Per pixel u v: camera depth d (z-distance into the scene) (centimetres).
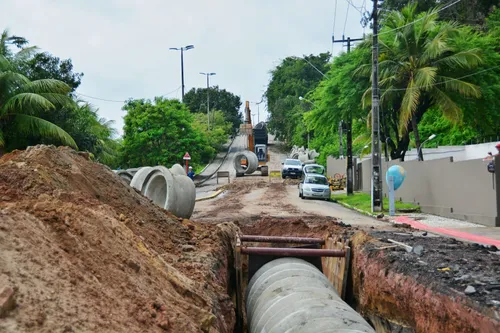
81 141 2662
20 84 2250
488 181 1847
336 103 3103
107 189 985
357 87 2889
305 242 1330
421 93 2670
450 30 2619
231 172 6053
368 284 1027
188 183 1608
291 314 730
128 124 4616
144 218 991
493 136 3691
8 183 697
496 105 2702
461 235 1572
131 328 414
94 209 691
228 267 1148
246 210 2422
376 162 2417
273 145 9638
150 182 1677
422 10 4259
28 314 335
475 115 2720
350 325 660
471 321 661
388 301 929
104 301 423
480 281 772
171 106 4834
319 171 4412
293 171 4875
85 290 413
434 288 776
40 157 848
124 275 501
